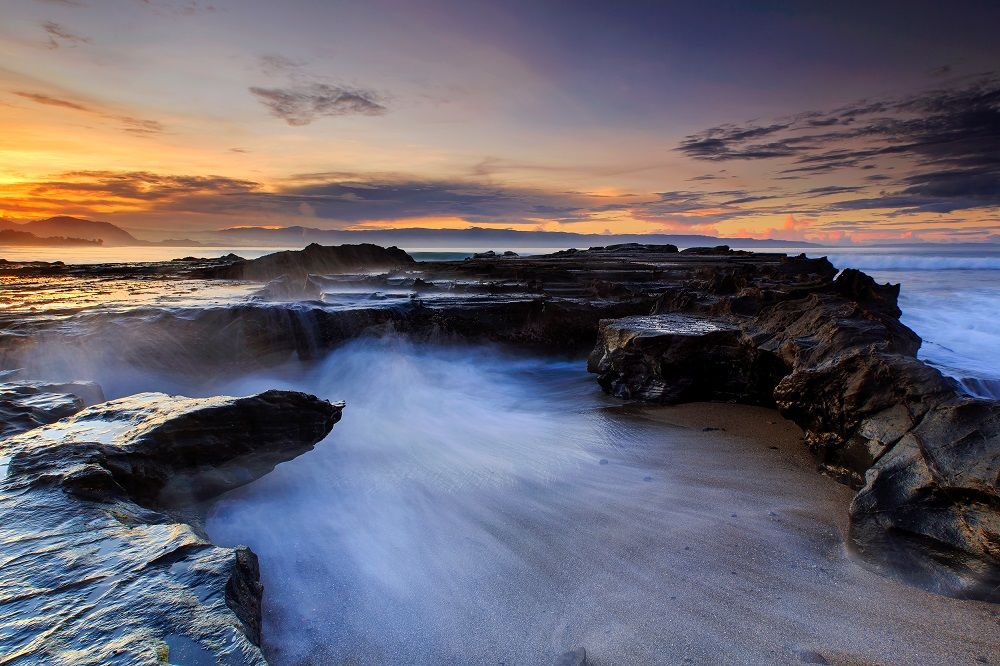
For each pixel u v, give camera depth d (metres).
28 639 2.08
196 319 9.84
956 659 2.95
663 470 5.77
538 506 4.94
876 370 5.23
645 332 8.65
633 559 4.01
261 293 14.38
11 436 4.28
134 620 2.23
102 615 2.26
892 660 2.95
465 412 8.40
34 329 8.81
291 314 10.48
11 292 14.16
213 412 4.51
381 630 3.27
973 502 3.63
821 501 4.92
